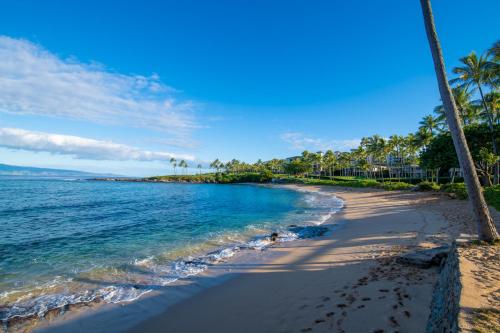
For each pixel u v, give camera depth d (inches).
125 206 1397.6
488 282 178.2
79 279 382.9
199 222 906.7
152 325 255.9
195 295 322.7
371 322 205.9
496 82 1270.9
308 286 310.2
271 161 6225.4
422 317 201.8
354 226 726.5
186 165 6914.4
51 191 2374.5
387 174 3855.8
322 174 4963.1
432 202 1035.3
